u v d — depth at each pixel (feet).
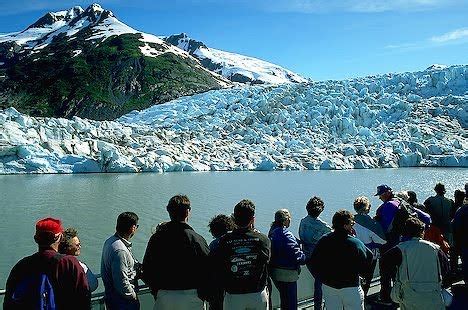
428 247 21.27
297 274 24.48
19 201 105.50
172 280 19.27
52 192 120.67
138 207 98.17
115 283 19.93
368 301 29.55
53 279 15.58
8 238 71.51
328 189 131.13
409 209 30.60
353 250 21.53
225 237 20.47
